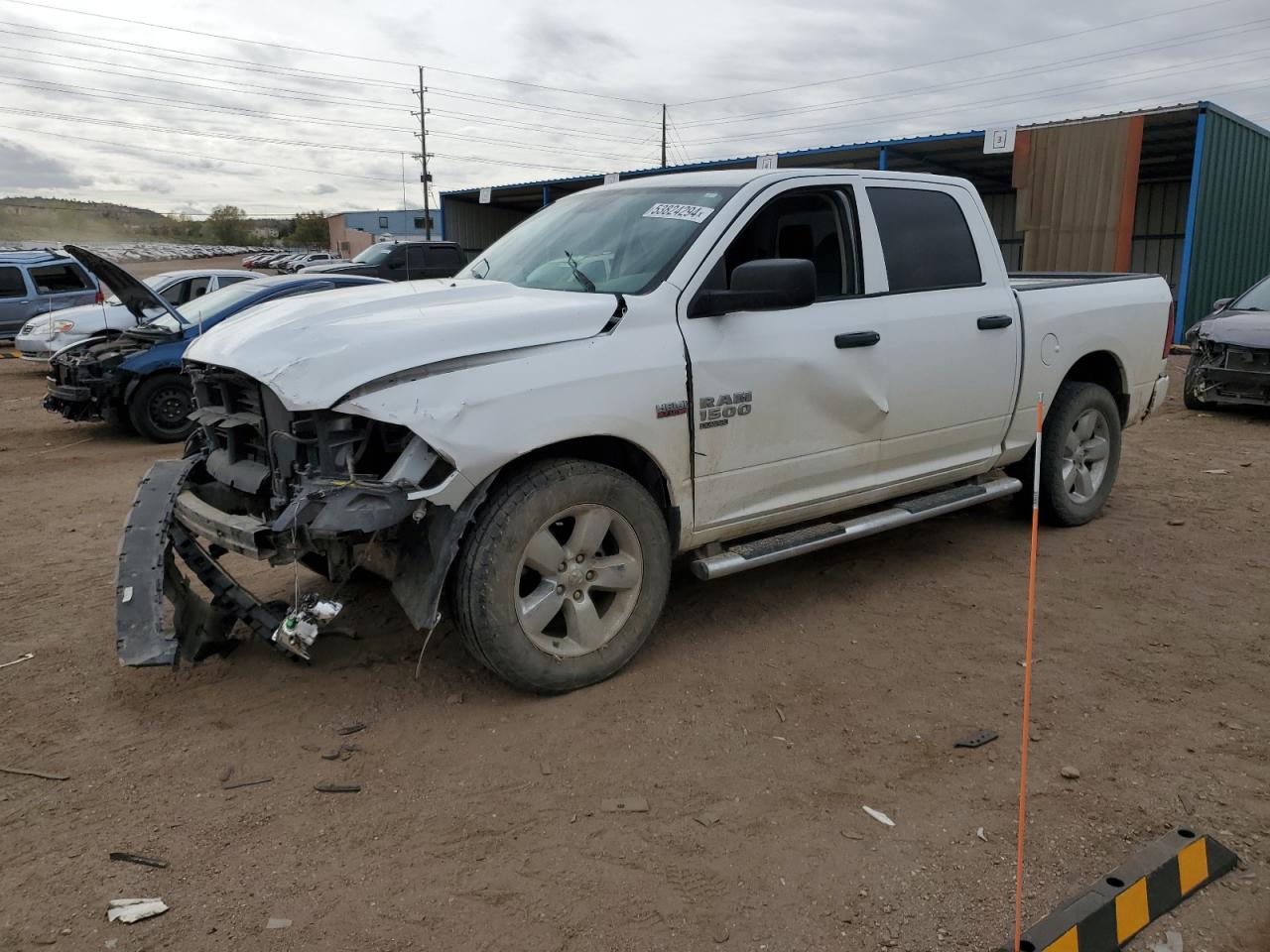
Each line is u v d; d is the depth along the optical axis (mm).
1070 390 5680
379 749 3371
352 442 3352
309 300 4031
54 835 2893
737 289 3756
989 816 2959
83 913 2543
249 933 2467
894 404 4594
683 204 4262
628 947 2416
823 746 3381
